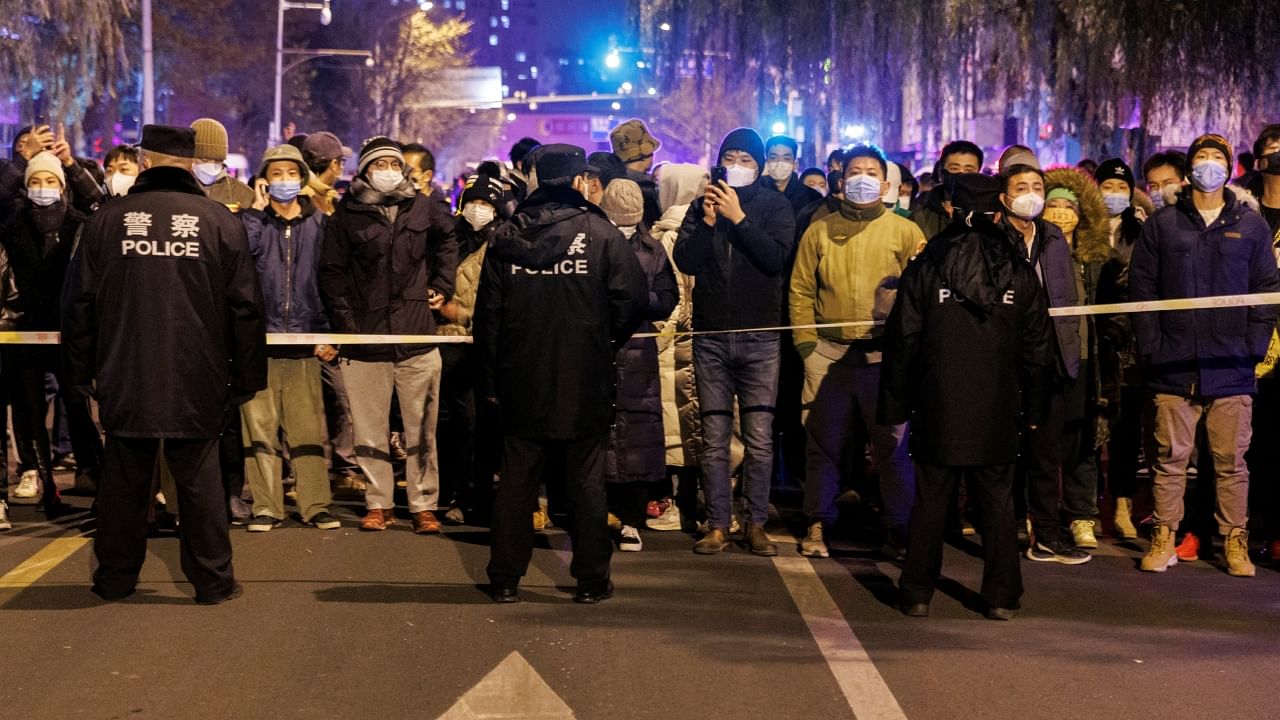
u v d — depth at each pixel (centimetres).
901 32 1509
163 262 645
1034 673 564
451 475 981
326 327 859
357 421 856
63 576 721
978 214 654
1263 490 833
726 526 809
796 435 897
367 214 833
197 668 560
